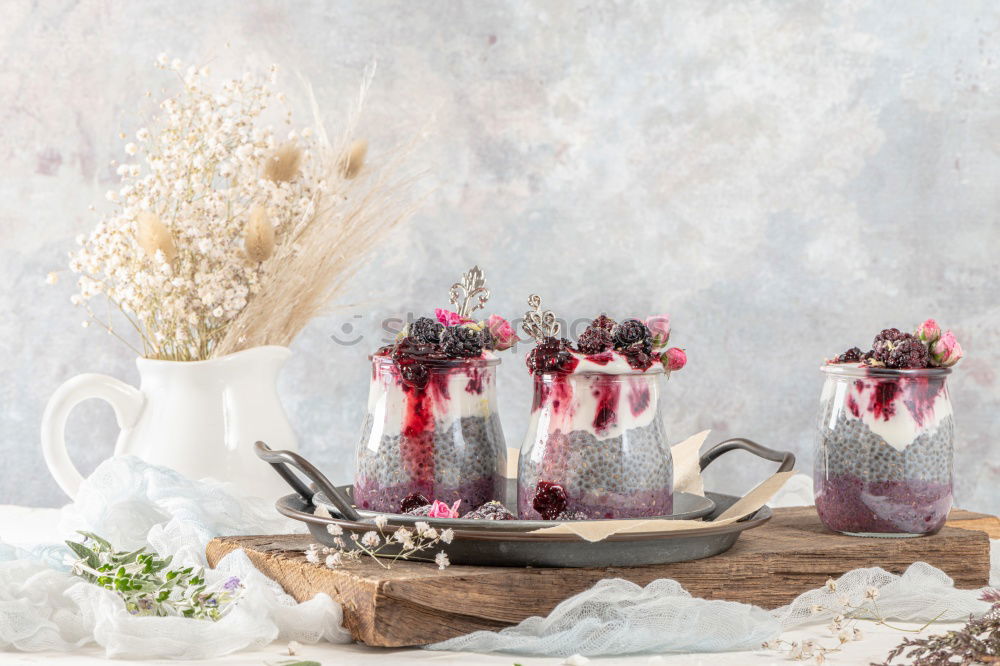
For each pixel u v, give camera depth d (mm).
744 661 1282
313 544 1368
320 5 2562
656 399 1383
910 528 1396
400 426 1400
